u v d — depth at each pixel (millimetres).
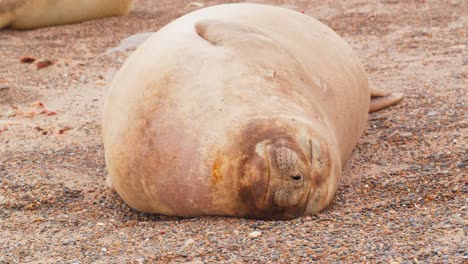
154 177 10930
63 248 10539
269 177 10039
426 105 16797
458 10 26641
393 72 20078
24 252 10484
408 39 23531
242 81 11078
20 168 14516
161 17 29578
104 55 23812
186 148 10594
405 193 11891
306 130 10508
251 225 10438
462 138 14312
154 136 10945
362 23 26109
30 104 19281
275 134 10227
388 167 13250
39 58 23516
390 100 17000
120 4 29359
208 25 12406
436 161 13250
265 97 10859
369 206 11312
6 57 23875
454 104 16609
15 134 16859
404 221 10500
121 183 11625
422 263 8844
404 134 14961
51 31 27453
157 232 10727
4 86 20750
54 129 17062
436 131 14930
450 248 9219
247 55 11656
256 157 10070
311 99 11664
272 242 9805
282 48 12266
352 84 13594
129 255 9922
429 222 10367
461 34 23469
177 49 11844
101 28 27703
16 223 11922
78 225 11773
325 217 10727
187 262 9438
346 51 14336
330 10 28359
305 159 10258
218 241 9977
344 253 9336
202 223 10703
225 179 10289
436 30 24266
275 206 10336
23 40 26219
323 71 12805
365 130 15516
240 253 9547
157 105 11156
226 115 10594
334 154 10930
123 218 12125
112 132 11742
